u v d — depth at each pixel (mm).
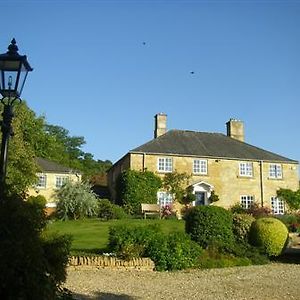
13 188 6410
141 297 10609
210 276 14438
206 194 41094
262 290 11766
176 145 42250
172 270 15938
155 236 16812
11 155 28766
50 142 54031
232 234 19375
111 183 46812
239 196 41812
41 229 6387
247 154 43406
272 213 40812
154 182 39688
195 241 18672
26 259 5719
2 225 5793
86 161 78188
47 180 45469
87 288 11641
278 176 43250
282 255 20000
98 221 32219
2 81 8508
